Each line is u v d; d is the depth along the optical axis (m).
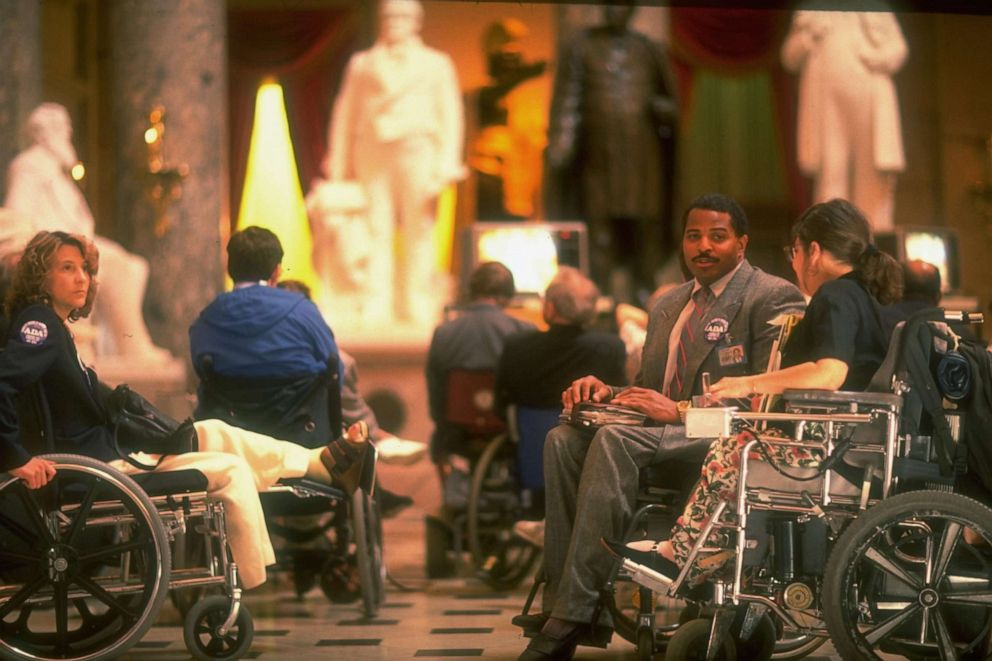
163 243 26.30
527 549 16.83
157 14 26.33
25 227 19.34
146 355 24.77
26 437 11.07
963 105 36.78
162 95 26.34
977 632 9.66
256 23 36.56
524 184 35.59
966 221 36.66
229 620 11.20
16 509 10.61
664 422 10.85
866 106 29.22
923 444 9.74
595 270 25.53
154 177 26.17
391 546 21.27
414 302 29.02
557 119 25.44
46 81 37.00
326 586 15.16
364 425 12.79
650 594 10.70
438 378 16.89
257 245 13.63
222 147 27.16
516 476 15.88
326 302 28.98
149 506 10.66
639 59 25.58
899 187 36.69
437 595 15.84
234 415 13.36
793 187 38.56
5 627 10.76
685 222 11.37
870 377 10.03
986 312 35.72
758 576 9.88
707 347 11.12
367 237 28.97
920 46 36.91
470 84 37.53
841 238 10.41
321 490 13.11
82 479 10.90
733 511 9.72
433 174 28.94
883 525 9.16
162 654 11.88
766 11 37.19
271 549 11.57
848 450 9.54
